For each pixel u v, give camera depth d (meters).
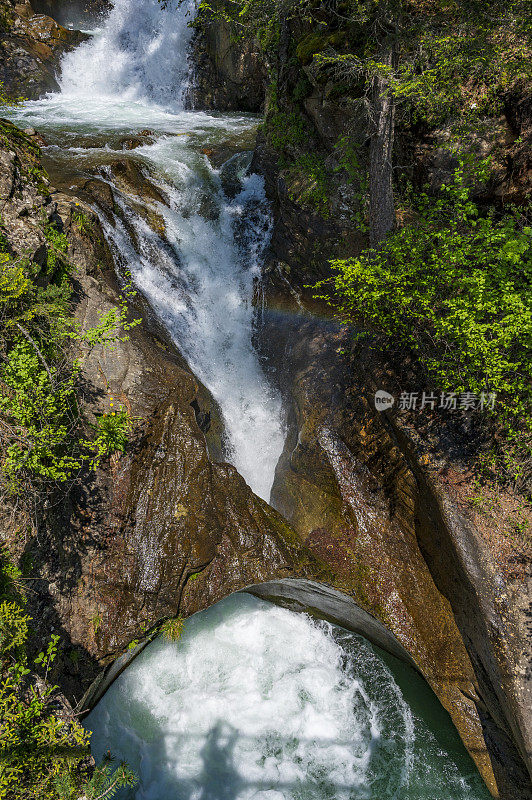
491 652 5.52
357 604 6.71
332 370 8.29
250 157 11.55
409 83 6.59
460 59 6.88
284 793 6.07
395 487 7.06
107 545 6.03
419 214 8.19
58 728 4.45
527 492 6.07
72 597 5.64
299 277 9.59
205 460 6.73
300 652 7.34
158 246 9.66
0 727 4.20
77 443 6.07
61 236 6.86
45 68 16.72
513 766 5.56
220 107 17.11
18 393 5.10
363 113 7.67
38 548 5.20
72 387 6.14
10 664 4.48
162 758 6.29
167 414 6.74
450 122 7.85
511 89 7.44
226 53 16.05
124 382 6.73
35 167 7.15
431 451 6.56
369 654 7.26
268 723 6.62
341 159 8.50
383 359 7.62
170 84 17.47
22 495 5.00
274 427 9.22
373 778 6.20
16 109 14.52
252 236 10.50
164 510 6.39
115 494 6.21
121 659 6.22
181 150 12.02
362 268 6.69
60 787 4.38
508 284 5.82
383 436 7.26
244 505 6.91
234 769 6.24
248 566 6.64
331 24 8.69
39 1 19.36
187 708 6.69
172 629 6.34
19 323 5.53
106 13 19.97
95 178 9.59
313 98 9.11
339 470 7.54
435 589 6.52
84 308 6.93
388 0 6.91
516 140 7.54
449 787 6.05
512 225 6.74
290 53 9.75
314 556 6.95
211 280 10.08
